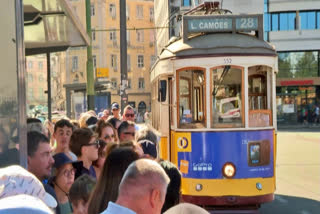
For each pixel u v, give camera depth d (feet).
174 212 22.95
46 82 95.25
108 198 32.17
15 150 29.71
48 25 66.59
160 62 95.61
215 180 84.12
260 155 85.81
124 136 70.85
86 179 37.99
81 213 36.40
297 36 484.74
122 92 175.11
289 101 479.41
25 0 51.96
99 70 248.11
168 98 95.96
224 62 85.76
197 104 87.51
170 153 96.07
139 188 25.85
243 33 93.45
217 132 84.84
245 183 84.12
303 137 308.19
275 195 117.08
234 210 85.35
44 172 38.65
